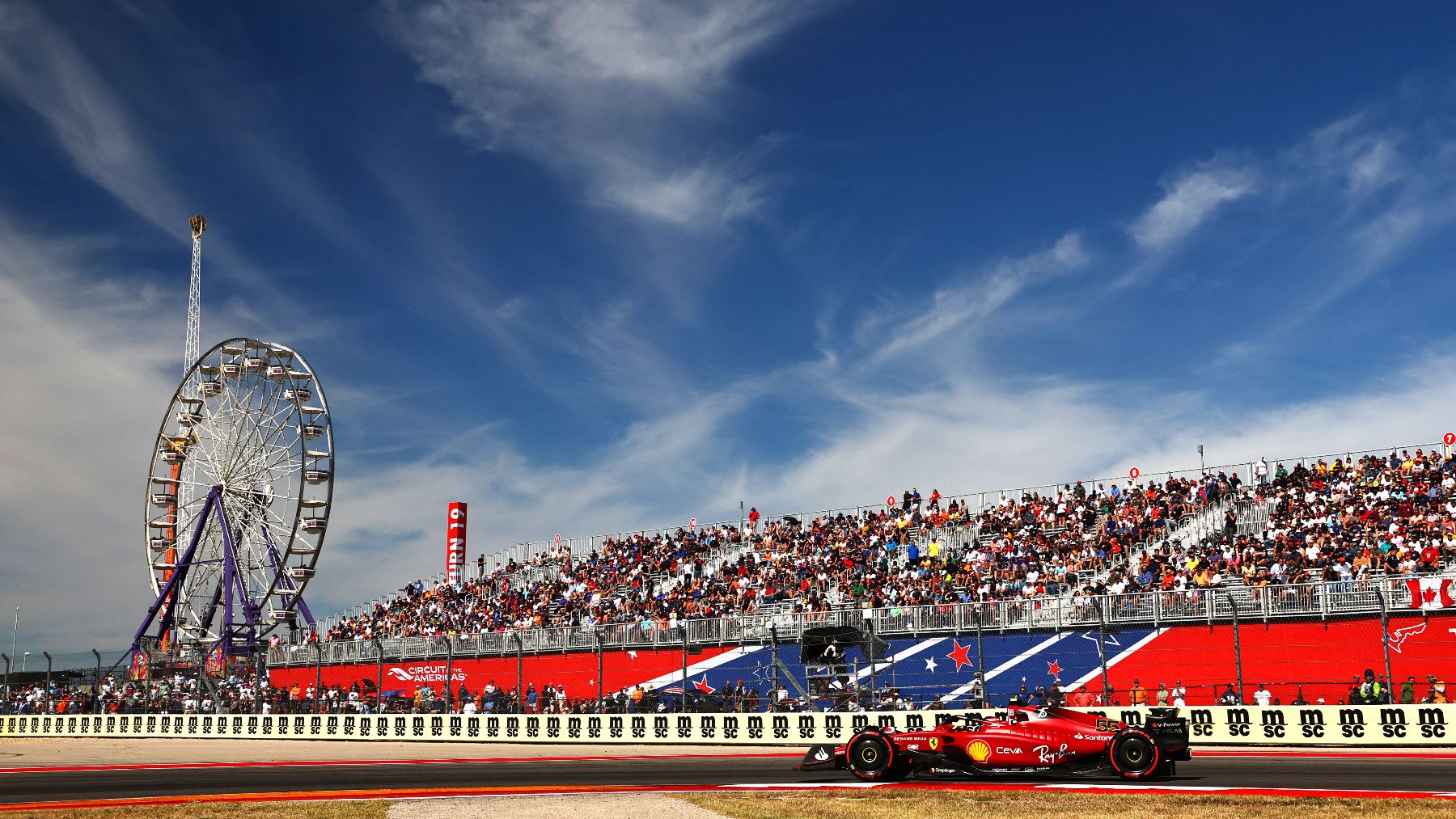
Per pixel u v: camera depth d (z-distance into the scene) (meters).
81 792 20.97
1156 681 36.06
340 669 56.59
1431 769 20.73
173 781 22.97
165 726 44.66
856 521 54.53
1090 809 16.33
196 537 64.19
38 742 39.88
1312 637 34.69
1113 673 36.91
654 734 35.19
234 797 19.83
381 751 33.09
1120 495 48.59
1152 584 39.72
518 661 40.44
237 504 62.72
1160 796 17.77
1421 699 32.31
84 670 54.44
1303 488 43.16
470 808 17.55
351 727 40.72
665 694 39.16
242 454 63.16
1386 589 33.81
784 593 48.00
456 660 51.91
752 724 33.62
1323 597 34.84
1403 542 37.12
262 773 24.89
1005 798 17.92
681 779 22.39
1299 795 17.38
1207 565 39.41
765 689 42.09
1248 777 20.02
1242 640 35.75
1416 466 42.00
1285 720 28.09
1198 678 35.56
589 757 29.59
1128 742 19.91
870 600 44.62
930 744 21.06
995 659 39.12
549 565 63.91
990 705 33.00
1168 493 47.16
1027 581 42.97
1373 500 40.56
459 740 38.44
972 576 44.41
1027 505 49.94
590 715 36.28
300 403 62.09
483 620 58.22
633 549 61.06
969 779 21.45
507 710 41.81
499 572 66.44
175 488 67.69
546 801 18.31
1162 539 43.94
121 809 17.80
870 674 39.94
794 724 33.03
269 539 62.22
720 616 46.53
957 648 40.06
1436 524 37.50
